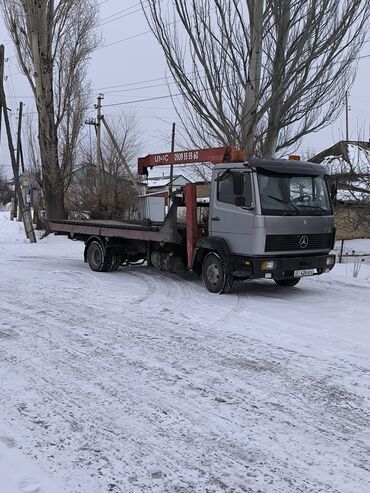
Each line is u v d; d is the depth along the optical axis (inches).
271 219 346.3
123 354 235.8
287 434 160.9
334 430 164.2
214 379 206.1
